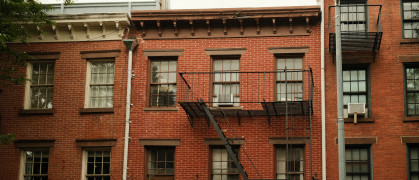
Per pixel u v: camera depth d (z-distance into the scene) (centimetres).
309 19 1681
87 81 1773
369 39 1591
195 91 1705
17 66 1798
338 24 1265
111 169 1689
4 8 1576
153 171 1692
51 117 1748
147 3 1877
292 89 1684
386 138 1598
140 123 1705
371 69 1650
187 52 1736
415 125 1593
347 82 1670
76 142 1719
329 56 1673
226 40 1730
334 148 1611
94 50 1775
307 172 1608
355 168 1614
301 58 1700
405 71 1653
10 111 1772
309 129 1628
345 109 1645
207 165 1652
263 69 1692
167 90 1744
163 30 1762
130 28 1777
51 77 1802
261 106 1669
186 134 1681
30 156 1755
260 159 1634
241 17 1695
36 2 1644
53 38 1798
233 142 1655
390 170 1579
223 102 1634
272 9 1678
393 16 1677
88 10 1894
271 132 1647
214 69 1734
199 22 1730
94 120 1728
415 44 1648
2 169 1742
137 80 1739
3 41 1527
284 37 1705
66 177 1703
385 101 1623
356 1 1717
